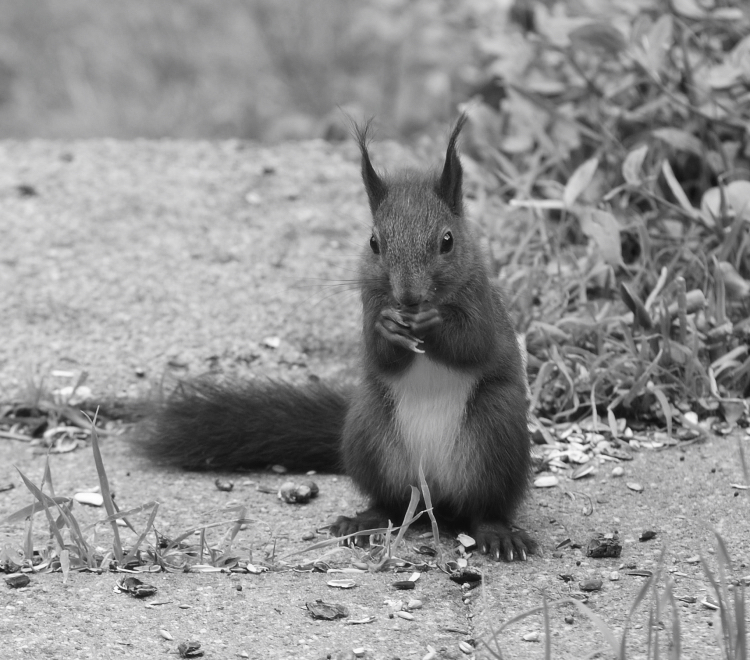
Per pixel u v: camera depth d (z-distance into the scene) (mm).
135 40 24188
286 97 21219
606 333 10852
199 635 6926
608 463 9461
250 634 6934
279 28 22672
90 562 7859
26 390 11148
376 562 8000
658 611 6414
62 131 21750
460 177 8773
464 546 8258
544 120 13695
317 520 8844
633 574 7680
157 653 6730
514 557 8016
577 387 10312
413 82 18531
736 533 8195
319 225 13836
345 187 14648
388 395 8531
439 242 8242
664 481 9102
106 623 7070
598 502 8852
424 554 8172
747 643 6527
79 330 12141
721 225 11203
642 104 13492
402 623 7078
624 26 13391
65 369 11492
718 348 10422
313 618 7141
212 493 9453
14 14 25578
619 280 11516
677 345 10188
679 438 9805
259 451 9922
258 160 15461
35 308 12477
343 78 21094
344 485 9594
